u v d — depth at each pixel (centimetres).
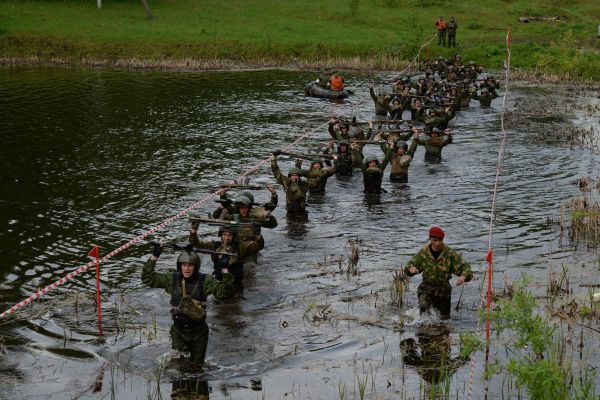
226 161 2322
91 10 5431
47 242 1581
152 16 5322
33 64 4350
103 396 996
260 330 1195
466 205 1888
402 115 3178
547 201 1919
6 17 5016
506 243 1600
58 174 2133
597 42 5169
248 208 1402
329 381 1038
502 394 991
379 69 4459
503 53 4762
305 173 1973
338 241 1620
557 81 4150
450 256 1201
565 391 894
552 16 6222
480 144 2598
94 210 1809
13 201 1869
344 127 2373
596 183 2089
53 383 1027
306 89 3572
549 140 2653
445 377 1040
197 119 2961
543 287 1345
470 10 6200
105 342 1148
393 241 1620
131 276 1411
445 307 1242
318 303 1299
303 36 5028
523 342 1002
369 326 1210
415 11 6072
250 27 5238
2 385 1018
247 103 3328
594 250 1549
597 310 1230
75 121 2866
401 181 2105
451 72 3828
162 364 1082
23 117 2920
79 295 1322
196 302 1047
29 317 1228
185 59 4475
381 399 986
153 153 2406
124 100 3319
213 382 1036
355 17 5744
